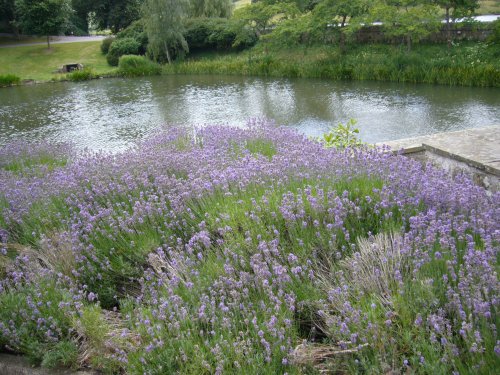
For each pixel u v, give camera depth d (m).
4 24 59.88
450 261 3.24
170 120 20.20
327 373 3.01
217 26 41.16
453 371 2.66
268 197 4.89
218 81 31.47
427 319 2.93
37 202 6.17
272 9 36.72
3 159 10.80
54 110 24.66
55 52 47.69
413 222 3.81
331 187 4.88
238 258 4.07
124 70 37.50
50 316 3.81
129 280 4.63
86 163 7.68
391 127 16.38
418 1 27.81
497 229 3.73
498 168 5.34
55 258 4.78
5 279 4.63
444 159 6.26
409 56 26.20
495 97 19.80
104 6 62.09
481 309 2.82
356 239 4.07
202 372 3.05
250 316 3.39
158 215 5.19
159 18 38.34
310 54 32.50
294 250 4.05
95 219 5.29
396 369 2.76
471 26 27.03
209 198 5.24
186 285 3.78
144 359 3.21
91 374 3.44
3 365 3.69
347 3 31.28
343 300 3.26
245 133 9.34
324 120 18.14
